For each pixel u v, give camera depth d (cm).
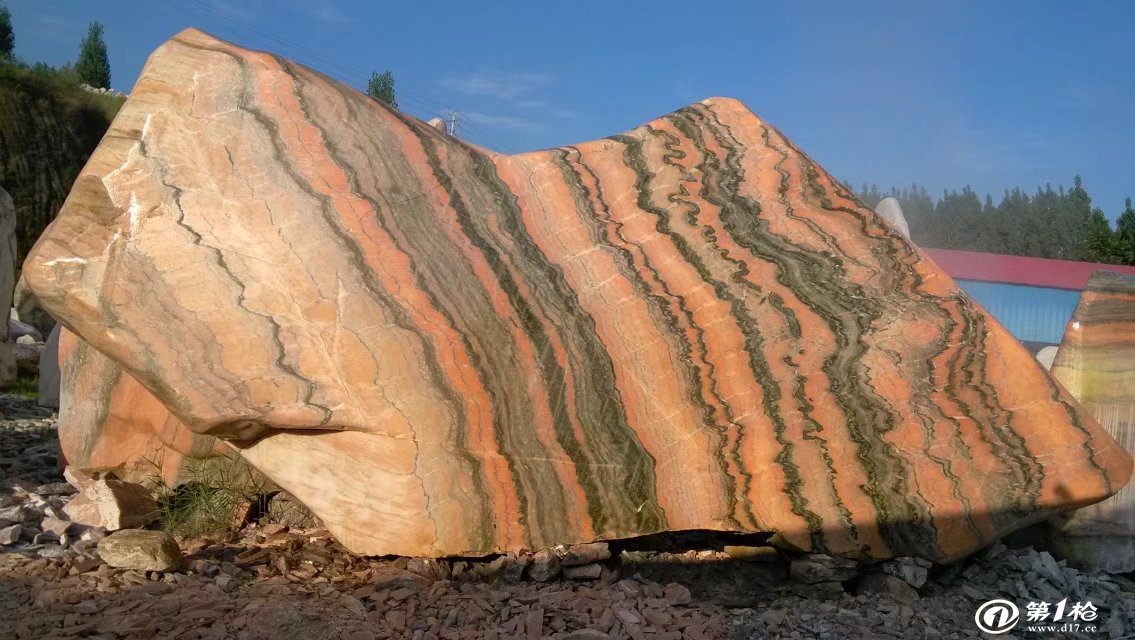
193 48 347
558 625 310
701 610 335
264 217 341
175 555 348
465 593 335
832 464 358
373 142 354
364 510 344
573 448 355
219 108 342
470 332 351
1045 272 1736
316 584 342
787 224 369
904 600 354
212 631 291
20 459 515
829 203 371
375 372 342
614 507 355
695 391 361
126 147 335
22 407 705
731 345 362
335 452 345
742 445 360
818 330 361
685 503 358
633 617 317
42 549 359
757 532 361
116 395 429
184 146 338
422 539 343
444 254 353
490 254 358
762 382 361
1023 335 1673
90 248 330
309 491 346
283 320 338
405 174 355
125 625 290
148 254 332
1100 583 383
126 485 396
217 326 333
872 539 357
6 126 2142
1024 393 359
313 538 394
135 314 329
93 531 376
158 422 417
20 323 1075
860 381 358
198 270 334
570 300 361
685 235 369
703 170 374
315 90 350
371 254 347
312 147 346
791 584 366
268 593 328
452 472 345
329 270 343
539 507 351
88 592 317
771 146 378
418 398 345
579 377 358
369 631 297
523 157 371
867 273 365
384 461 343
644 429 359
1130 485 400
